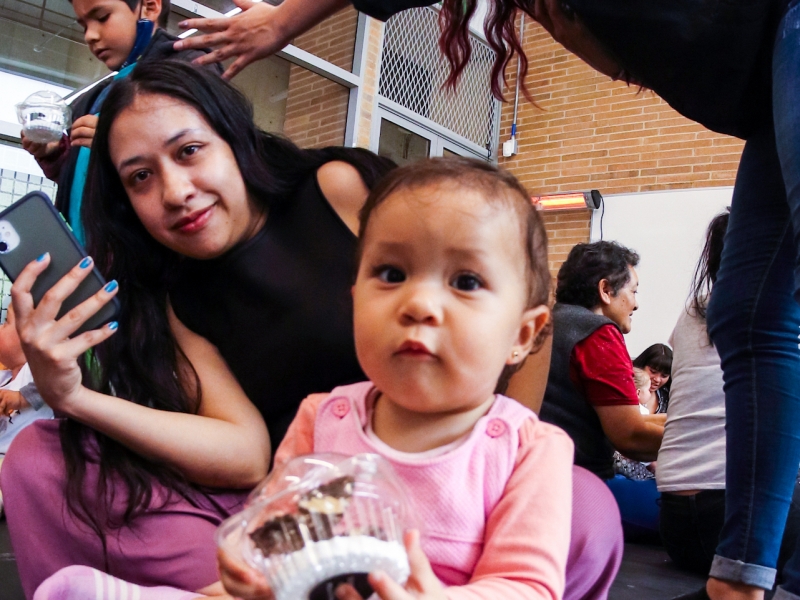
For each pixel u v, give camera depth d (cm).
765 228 112
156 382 107
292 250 111
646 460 216
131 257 112
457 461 71
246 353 111
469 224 66
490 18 135
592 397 200
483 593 60
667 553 213
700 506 183
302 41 520
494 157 656
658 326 541
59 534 100
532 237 72
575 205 577
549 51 636
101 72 450
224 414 108
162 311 113
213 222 103
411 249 66
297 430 83
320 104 532
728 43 106
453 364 65
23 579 102
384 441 75
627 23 108
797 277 88
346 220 112
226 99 105
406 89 591
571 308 209
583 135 610
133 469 98
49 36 427
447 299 65
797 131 90
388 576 50
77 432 101
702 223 536
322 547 50
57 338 89
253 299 109
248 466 104
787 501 107
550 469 71
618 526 89
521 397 106
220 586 80
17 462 101
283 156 116
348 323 108
